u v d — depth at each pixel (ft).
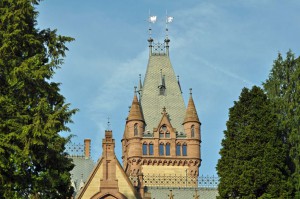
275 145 204.54
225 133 211.61
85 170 296.51
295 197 195.31
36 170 145.48
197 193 269.03
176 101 399.24
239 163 202.49
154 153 380.99
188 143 383.65
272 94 231.91
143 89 403.95
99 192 246.06
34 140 132.87
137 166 378.12
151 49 420.36
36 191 144.56
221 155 209.67
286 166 204.85
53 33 152.56
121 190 248.11
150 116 392.68
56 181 150.30
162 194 267.59
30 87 140.05
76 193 265.95
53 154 142.41
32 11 148.05
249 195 196.44
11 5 144.25
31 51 146.61
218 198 204.23
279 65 234.79
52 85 149.07
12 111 135.33
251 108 209.97
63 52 152.05
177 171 378.94
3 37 140.15
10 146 130.62
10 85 136.87
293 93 223.51
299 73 223.71
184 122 389.39
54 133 136.56
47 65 143.23
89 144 312.09
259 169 198.59
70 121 141.90
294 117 217.15
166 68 412.36
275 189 195.21
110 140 254.27
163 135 385.50
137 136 383.24
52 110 142.61
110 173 249.55
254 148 202.18
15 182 136.46
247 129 205.36
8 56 139.44
